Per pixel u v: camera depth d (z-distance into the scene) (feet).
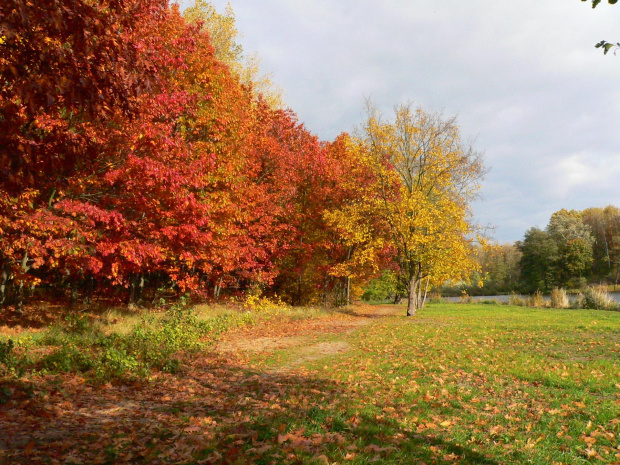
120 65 17.93
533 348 39.70
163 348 35.88
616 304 95.40
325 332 56.29
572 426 18.17
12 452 14.02
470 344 42.55
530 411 20.76
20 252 42.24
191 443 15.76
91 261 38.83
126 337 38.09
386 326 61.82
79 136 22.15
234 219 57.31
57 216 35.78
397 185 87.81
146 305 73.82
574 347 39.68
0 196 27.32
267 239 81.00
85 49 16.02
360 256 87.25
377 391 25.08
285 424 17.51
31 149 17.43
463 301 151.64
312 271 100.63
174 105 43.60
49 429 16.87
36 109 15.52
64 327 40.98
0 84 15.69
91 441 15.70
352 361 35.32
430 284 132.57
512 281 267.80
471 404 22.21
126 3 21.44
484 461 14.58
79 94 16.28
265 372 31.42
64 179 33.47
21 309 50.88
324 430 17.16
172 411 20.58
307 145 97.50
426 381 27.55
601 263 261.24
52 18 14.38
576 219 280.51
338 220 88.12
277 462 13.48
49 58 15.44
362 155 87.15
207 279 86.28
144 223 44.93
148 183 39.01
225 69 59.00
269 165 79.56
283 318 70.59
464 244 82.43
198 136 56.70
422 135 86.22
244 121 60.13
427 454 14.85
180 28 51.90
